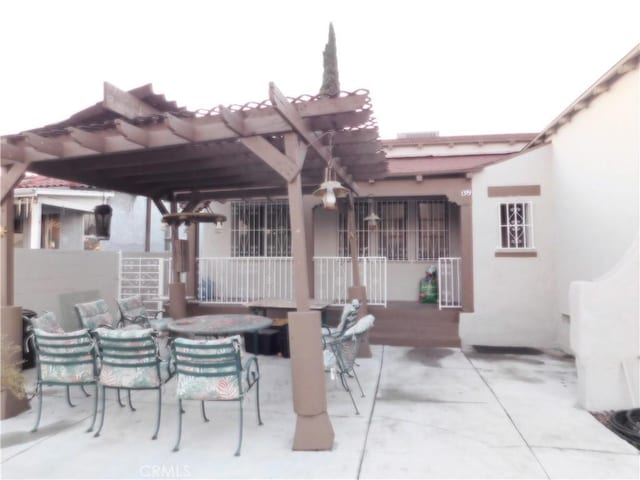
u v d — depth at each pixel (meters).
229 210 9.06
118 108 3.52
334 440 3.33
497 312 6.79
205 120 3.61
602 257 5.23
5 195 4.16
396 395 4.39
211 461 3.01
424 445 3.22
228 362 3.14
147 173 5.35
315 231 8.92
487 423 3.64
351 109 3.22
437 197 8.42
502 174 6.89
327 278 7.82
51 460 3.04
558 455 3.05
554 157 6.71
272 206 8.93
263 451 3.16
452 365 5.55
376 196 7.34
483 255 6.87
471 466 2.89
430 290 8.19
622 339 3.93
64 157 4.07
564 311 6.33
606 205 5.15
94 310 5.28
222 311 7.62
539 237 6.77
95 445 3.30
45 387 4.80
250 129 3.46
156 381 3.44
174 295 6.67
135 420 3.83
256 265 8.80
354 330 3.98
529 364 5.61
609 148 5.07
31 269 6.29
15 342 4.07
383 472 2.82
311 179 6.11
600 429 3.51
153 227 13.22
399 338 6.69
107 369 3.47
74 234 10.17
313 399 3.19
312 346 3.21
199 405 4.23
